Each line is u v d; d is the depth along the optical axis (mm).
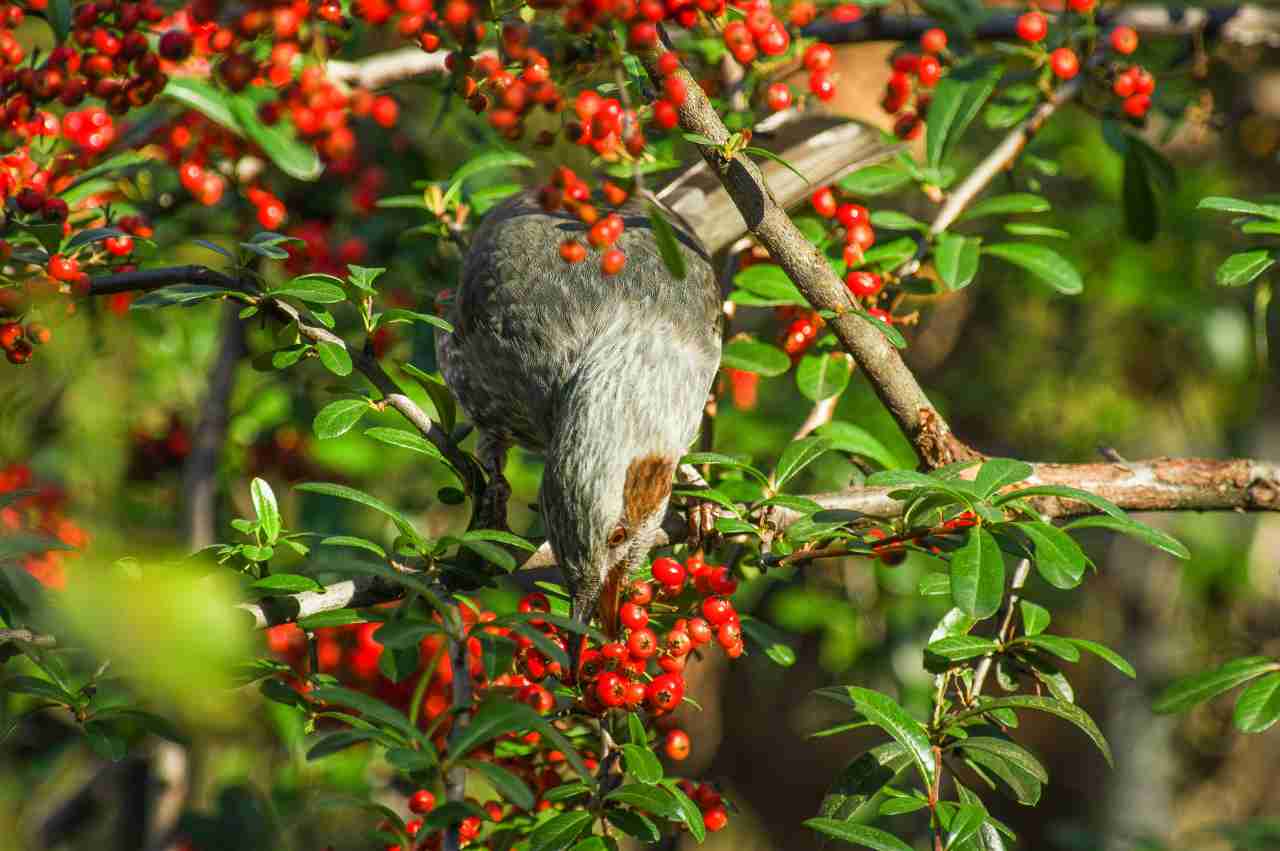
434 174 12359
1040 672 6953
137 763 13492
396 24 6695
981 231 16516
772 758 26703
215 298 7246
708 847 25781
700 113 6957
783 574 7668
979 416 19672
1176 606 19828
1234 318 17047
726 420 13500
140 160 8656
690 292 9352
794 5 8797
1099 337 18703
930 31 9250
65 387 13438
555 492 8586
